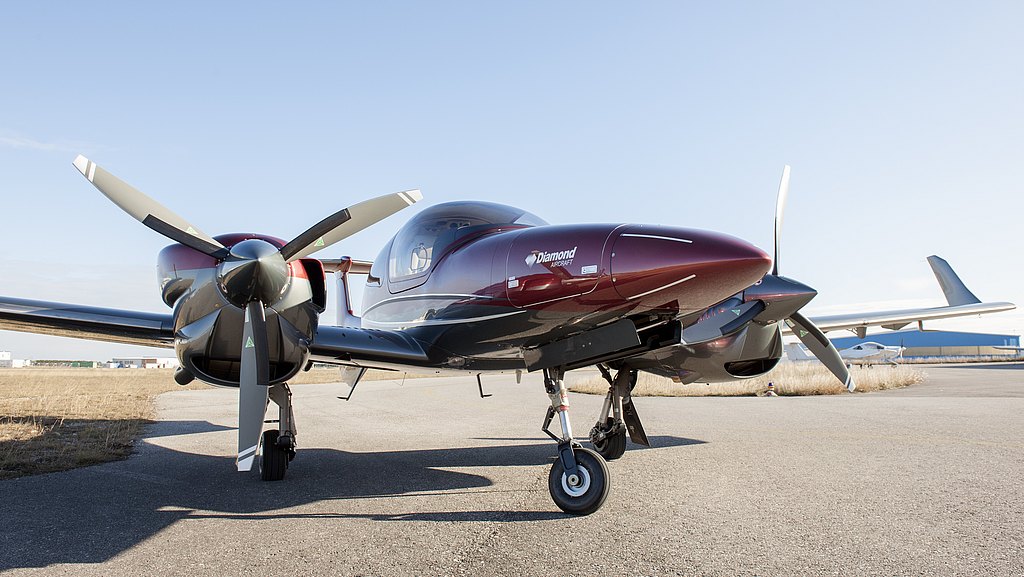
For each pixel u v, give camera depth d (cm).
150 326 664
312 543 427
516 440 1011
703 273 472
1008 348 8338
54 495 587
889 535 422
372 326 766
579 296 516
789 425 1102
